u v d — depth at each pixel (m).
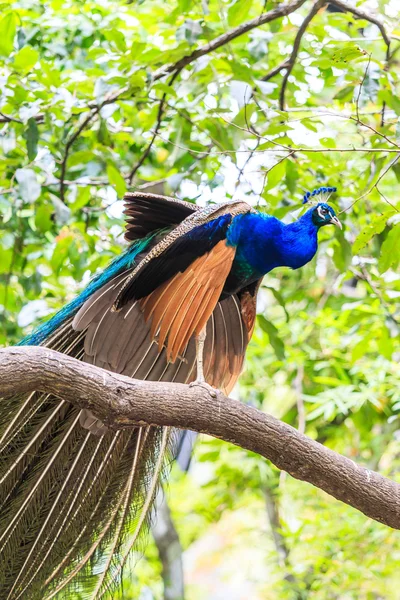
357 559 12.66
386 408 13.77
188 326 7.32
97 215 12.48
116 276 7.93
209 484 15.41
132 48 10.23
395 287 12.05
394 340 12.48
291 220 10.65
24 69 10.22
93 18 11.65
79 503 7.73
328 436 15.45
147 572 15.93
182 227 7.42
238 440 7.23
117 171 10.60
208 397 7.13
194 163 10.90
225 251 7.45
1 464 7.61
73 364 6.73
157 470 7.90
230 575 17.73
